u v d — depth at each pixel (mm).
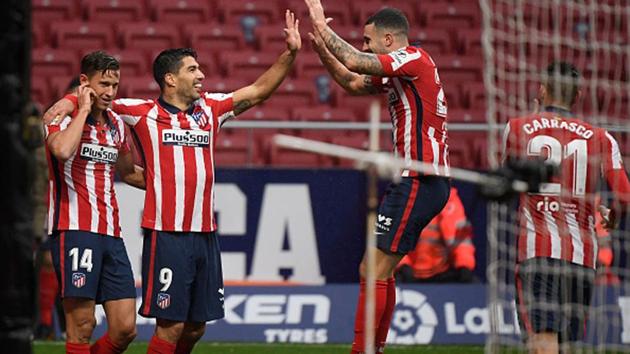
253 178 35750
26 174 17359
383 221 23734
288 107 49875
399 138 23750
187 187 22812
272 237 35750
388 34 24188
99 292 22891
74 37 53375
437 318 34156
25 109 17312
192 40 53625
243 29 55219
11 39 16969
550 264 22250
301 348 32688
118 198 34781
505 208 28188
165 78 22953
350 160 41594
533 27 46688
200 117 23125
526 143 22500
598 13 49875
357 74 24781
